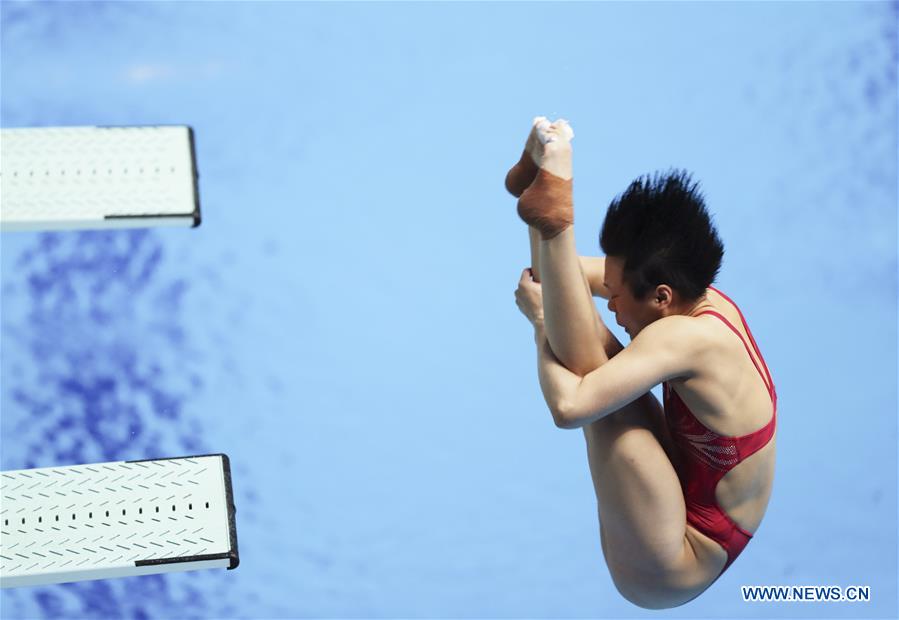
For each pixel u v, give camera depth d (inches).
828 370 611.8
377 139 661.9
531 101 682.2
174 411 568.1
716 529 352.2
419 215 637.9
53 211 310.3
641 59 703.7
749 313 624.7
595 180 652.1
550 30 714.2
